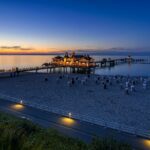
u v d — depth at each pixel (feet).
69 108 125.08
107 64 577.02
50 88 200.85
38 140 28.99
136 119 104.53
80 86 216.95
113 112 117.91
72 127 81.97
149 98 161.79
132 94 178.50
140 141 69.05
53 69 410.93
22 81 241.14
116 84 234.17
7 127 30.63
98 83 239.50
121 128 79.25
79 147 34.55
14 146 25.18
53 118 94.17
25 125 41.14
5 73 298.15
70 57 430.20
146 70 480.64
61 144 32.24
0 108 110.63
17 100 124.88
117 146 33.55
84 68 409.08
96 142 34.50
